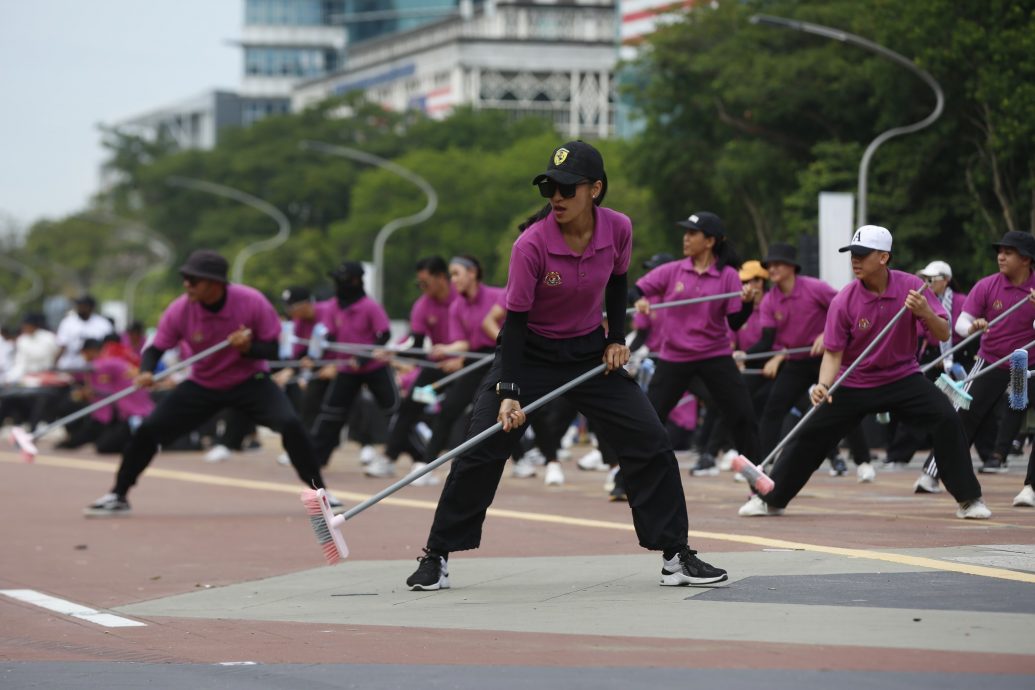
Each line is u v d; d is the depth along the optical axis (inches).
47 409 2445.9
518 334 788.0
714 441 1599.4
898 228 3828.7
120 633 760.3
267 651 685.3
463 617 745.0
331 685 598.9
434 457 1603.1
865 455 1446.9
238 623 773.3
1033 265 1219.2
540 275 782.5
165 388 2330.2
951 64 3462.1
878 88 3737.7
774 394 1339.8
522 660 629.9
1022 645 606.2
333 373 1862.7
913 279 1028.5
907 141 3814.0
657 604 743.1
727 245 1234.0
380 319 1705.2
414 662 639.1
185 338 1298.0
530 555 958.4
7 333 3120.1
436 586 833.5
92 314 2527.1
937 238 3932.1
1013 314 1221.7
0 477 1828.2
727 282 1222.9
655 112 4884.4
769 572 811.4
